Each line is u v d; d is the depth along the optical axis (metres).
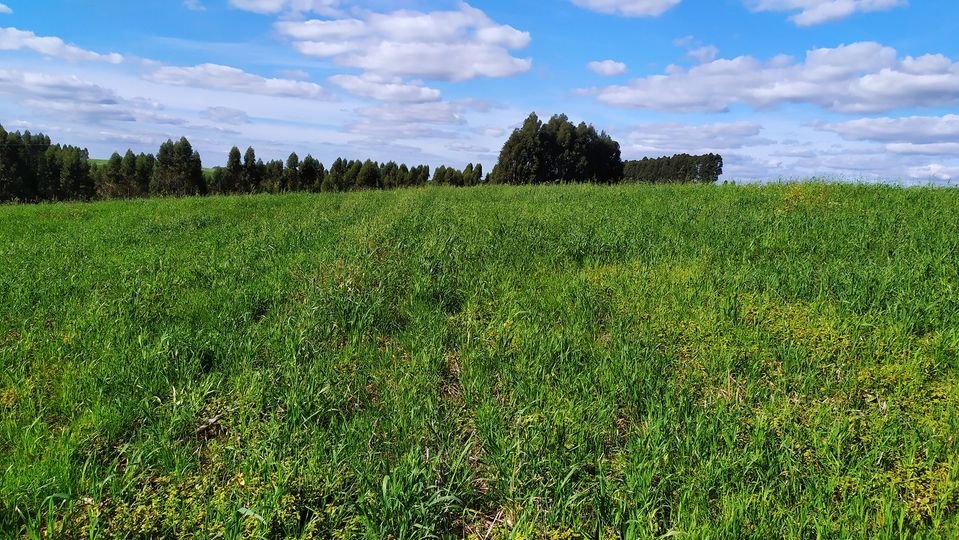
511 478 3.13
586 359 4.67
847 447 3.38
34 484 3.08
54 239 10.09
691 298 5.64
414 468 3.21
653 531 2.79
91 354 4.68
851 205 9.46
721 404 3.80
